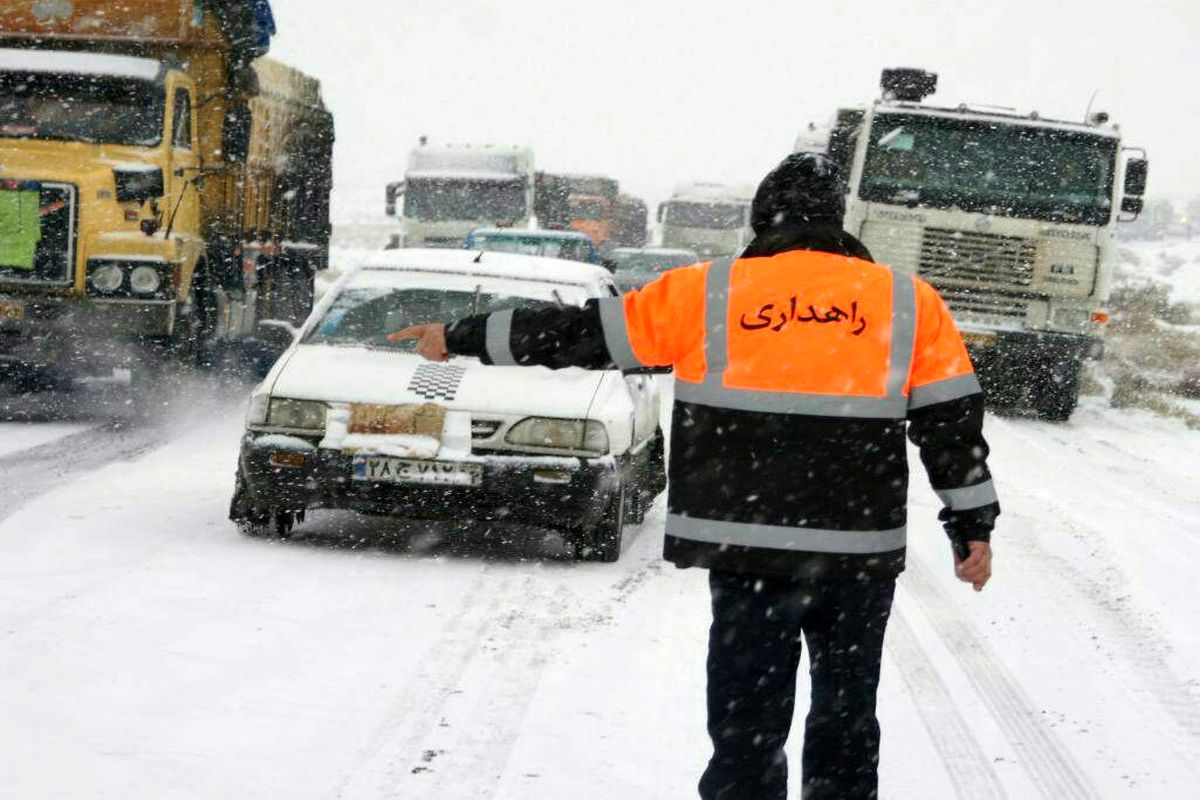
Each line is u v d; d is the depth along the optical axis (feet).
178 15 99.45
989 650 46.24
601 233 323.57
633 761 33.88
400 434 53.21
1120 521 72.02
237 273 109.50
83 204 89.20
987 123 127.03
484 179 220.84
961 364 26.00
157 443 81.20
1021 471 90.84
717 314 25.85
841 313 25.81
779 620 25.96
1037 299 127.44
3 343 89.20
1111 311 261.03
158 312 90.48
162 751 32.73
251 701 36.50
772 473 25.54
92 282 89.51
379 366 55.52
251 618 44.29
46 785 30.32
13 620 42.27
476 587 50.57
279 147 123.34
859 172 127.54
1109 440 113.39
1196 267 459.73
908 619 49.78
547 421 53.36
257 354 106.73
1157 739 38.34
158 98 94.89
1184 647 47.57
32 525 56.34
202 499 64.08
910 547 63.00
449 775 32.40
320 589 48.67
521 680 39.65
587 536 55.57
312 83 135.54
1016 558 61.16
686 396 26.07
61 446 78.38
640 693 39.04
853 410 25.55
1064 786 34.50
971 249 126.93
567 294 61.21
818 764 26.30
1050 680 43.27
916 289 26.30
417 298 60.18
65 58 95.86
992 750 36.73
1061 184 126.93
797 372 25.57
